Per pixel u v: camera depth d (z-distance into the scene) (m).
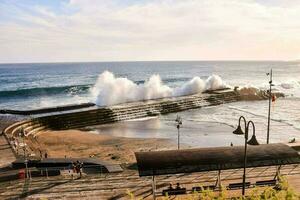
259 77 190.75
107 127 58.34
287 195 12.71
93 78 174.50
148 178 24.48
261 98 89.94
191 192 21.53
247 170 25.97
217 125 57.03
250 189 21.91
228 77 190.12
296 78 184.12
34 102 88.31
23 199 21.06
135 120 64.00
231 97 88.31
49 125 56.16
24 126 50.50
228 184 23.05
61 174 25.61
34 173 25.34
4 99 93.88
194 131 52.94
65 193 21.91
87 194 21.73
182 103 76.31
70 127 57.81
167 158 20.77
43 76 191.12
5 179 24.56
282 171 25.52
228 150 22.11
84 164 27.61
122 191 22.16
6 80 161.38
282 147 22.70
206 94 88.19
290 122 57.69
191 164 20.41
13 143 36.34
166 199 15.80
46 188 22.78
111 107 67.25
